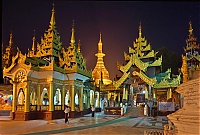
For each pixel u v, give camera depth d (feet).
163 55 176.45
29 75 90.48
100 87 145.59
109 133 51.08
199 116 20.18
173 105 101.35
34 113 91.45
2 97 129.39
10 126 65.51
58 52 114.93
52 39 111.34
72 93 105.60
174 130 28.32
